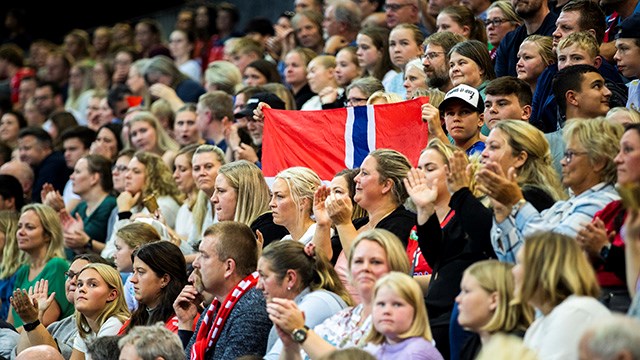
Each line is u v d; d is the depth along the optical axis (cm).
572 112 1925
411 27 2614
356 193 1850
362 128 2144
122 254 2236
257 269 1788
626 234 1368
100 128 3147
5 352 2234
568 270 1382
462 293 1455
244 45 3322
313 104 2792
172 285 2002
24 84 4156
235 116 2552
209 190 2392
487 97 2019
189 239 2495
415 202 1686
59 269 2470
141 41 4084
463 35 2545
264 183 2142
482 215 1609
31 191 3272
